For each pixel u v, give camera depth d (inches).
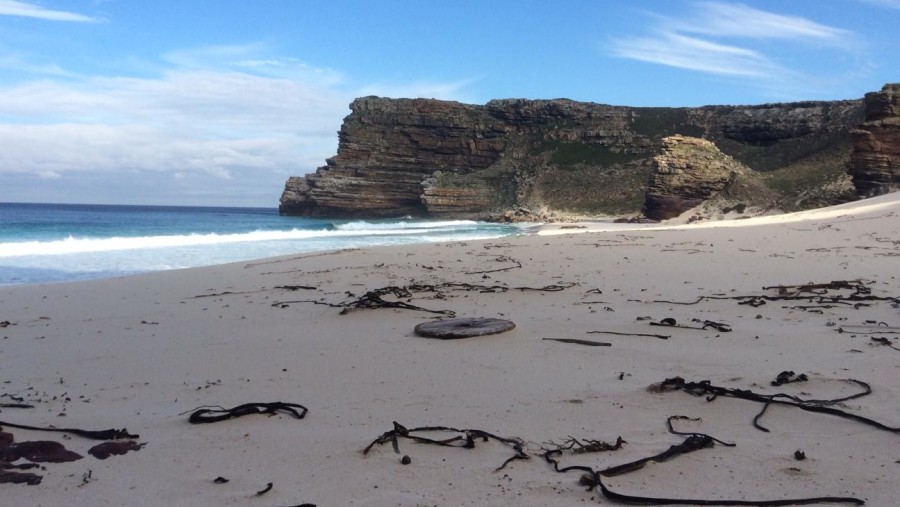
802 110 3284.9
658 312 336.2
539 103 3742.6
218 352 264.5
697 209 2123.5
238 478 135.6
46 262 728.3
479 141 3629.4
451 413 178.4
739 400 183.9
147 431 166.6
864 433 157.6
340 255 692.1
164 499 125.8
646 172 3152.1
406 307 355.3
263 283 490.3
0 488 130.6
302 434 162.4
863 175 1786.4
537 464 141.7
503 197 3265.3
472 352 251.6
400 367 231.1
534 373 219.3
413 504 122.6
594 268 536.7
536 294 406.9
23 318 357.1
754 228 956.6
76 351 272.4
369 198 3319.4
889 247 623.5
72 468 141.3
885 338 259.0
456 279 489.7
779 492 126.0
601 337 276.5
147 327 325.7
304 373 226.7
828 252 601.6
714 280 451.8
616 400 187.0
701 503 120.7
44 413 183.8
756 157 3203.7
